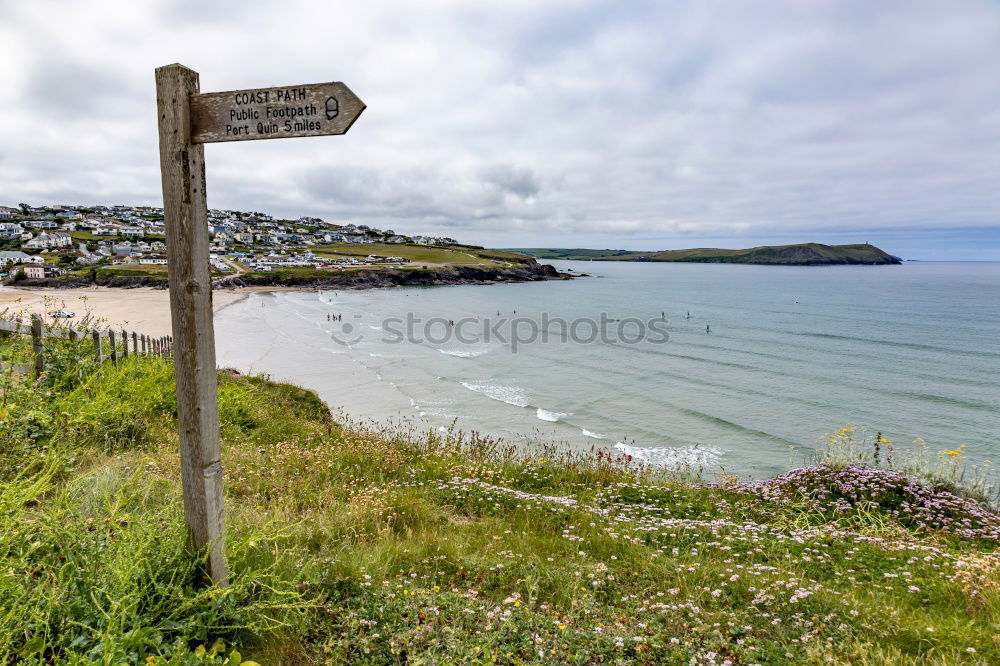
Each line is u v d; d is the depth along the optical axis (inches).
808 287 5315.0
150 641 104.4
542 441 846.5
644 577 189.6
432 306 3415.4
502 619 145.5
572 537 229.3
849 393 1199.6
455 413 1005.8
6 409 203.0
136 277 4675.2
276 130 127.6
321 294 4387.3
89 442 242.5
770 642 144.6
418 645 129.9
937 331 2222.0
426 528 231.9
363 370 1384.1
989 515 294.5
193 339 130.3
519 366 1492.4
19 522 120.3
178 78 126.3
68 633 101.0
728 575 188.7
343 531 205.8
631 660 131.4
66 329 335.0
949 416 1016.2
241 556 144.9
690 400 1136.2
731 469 746.8
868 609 159.5
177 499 166.4
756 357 1653.5
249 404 436.1
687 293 4557.1
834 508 310.5
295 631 130.5
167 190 127.5
